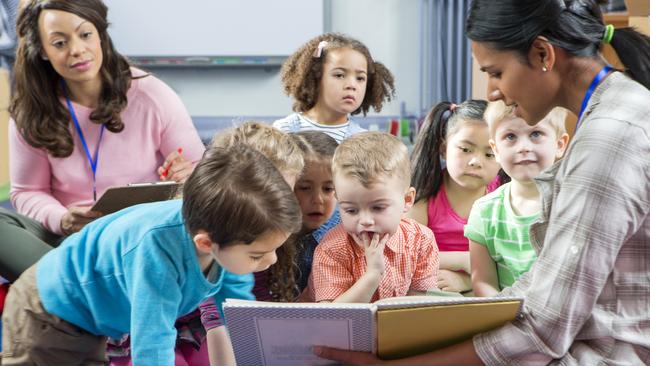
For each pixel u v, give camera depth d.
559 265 0.92
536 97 0.99
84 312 1.21
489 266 1.50
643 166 0.88
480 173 1.59
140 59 4.46
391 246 1.38
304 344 1.05
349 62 1.97
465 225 1.63
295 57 2.14
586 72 0.96
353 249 1.36
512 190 1.47
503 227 1.46
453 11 4.26
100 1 1.71
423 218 1.70
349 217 1.30
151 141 1.82
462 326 0.99
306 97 2.08
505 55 0.96
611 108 0.91
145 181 1.82
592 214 0.89
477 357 0.98
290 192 1.06
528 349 0.95
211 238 1.02
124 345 1.46
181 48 4.47
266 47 4.49
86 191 1.78
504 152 1.42
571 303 0.91
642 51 0.95
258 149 1.22
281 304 0.99
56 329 1.22
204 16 4.44
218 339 1.35
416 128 4.33
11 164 1.79
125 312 1.19
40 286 1.21
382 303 0.97
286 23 4.46
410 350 1.04
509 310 0.96
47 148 1.71
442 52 4.36
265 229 1.01
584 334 0.96
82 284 1.17
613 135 0.89
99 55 1.69
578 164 0.91
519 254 1.43
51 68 1.72
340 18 4.51
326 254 1.35
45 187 1.80
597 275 0.90
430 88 4.38
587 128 0.92
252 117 4.64
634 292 0.94
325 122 2.06
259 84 4.62
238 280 1.25
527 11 0.92
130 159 1.79
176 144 1.84
